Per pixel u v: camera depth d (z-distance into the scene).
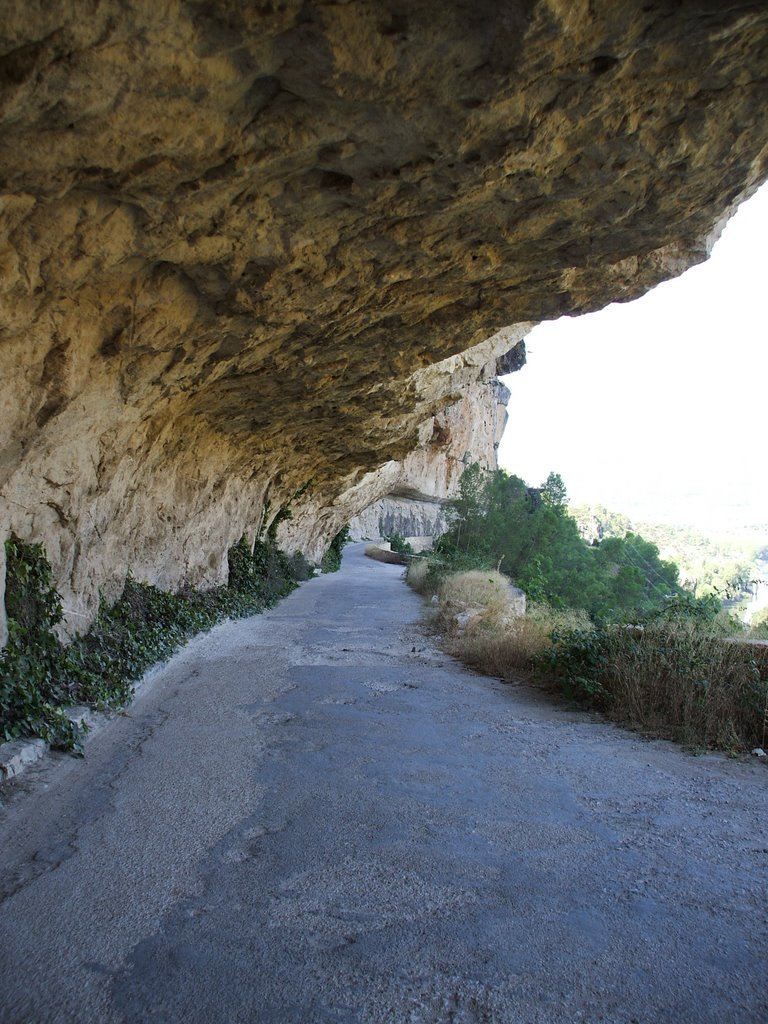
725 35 3.68
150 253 4.93
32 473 6.21
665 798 4.95
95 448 6.98
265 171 4.34
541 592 20.77
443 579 19.80
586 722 6.93
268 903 3.50
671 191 5.08
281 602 18.89
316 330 7.35
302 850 4.07
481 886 3.69
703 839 4.30
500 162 4.43
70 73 3.22
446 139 4.19
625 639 7.74
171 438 9.62
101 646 7.97
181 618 10.95
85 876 3.75
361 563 40.59
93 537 8.09
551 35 3.48
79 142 3.66
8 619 6.29
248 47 3.38
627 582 26.03
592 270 6.84
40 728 5.51
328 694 8.02
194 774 5.32
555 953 3.12
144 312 5.64
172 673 8.98
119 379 6.29
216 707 7.35
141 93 3.46
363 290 6.35
